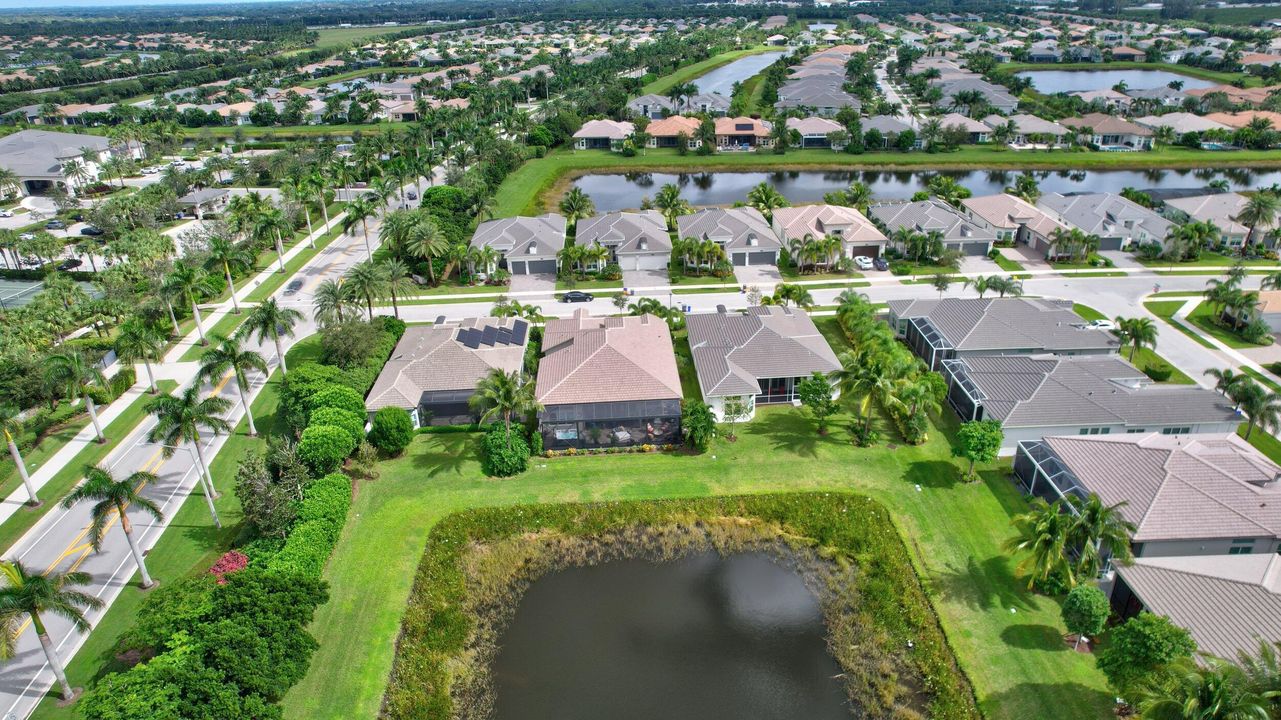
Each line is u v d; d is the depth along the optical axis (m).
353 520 58.47
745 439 68.25
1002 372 69.31
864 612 50.59
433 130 192.25
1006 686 43.97
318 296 83.81
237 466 65.06
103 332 89.94
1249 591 44.06
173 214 138.88
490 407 65.19
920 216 118.62
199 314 96.00
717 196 154.50
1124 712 41.78
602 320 80.81
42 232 116.94
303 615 44.59
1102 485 53.88
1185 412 63.81
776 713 43.94
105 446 68.56
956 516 58.00
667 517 59.56
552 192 158.50
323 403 65.19
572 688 45.69
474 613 51.59
